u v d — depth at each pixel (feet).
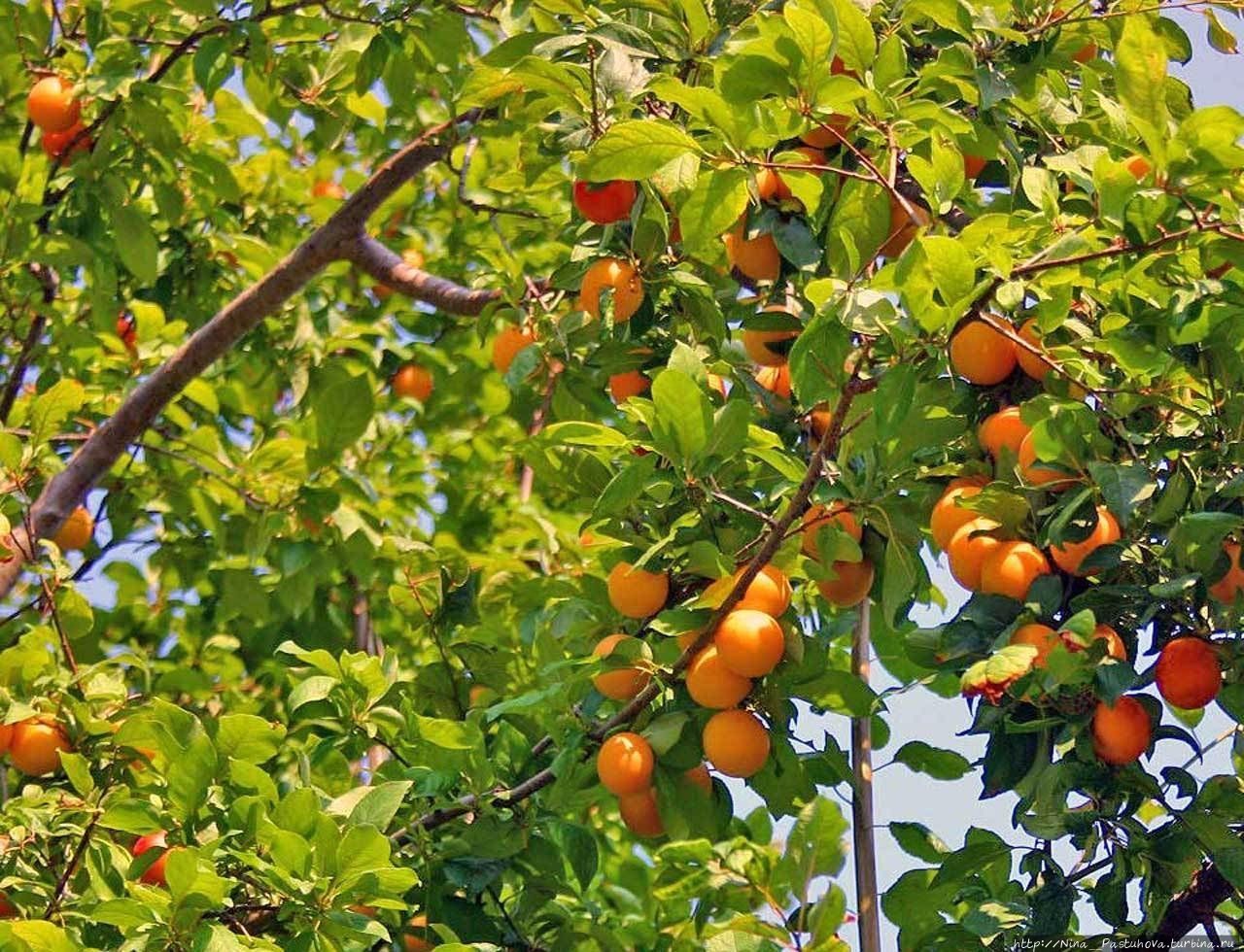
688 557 13.47
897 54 13.30
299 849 12.80
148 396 20.20
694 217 12.74
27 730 16.21
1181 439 12.76
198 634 24.86
